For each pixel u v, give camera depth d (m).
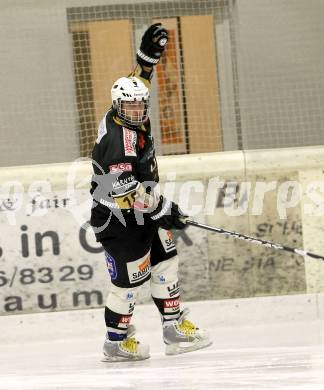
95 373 10.62
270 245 11.49
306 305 14.20
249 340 12.66
